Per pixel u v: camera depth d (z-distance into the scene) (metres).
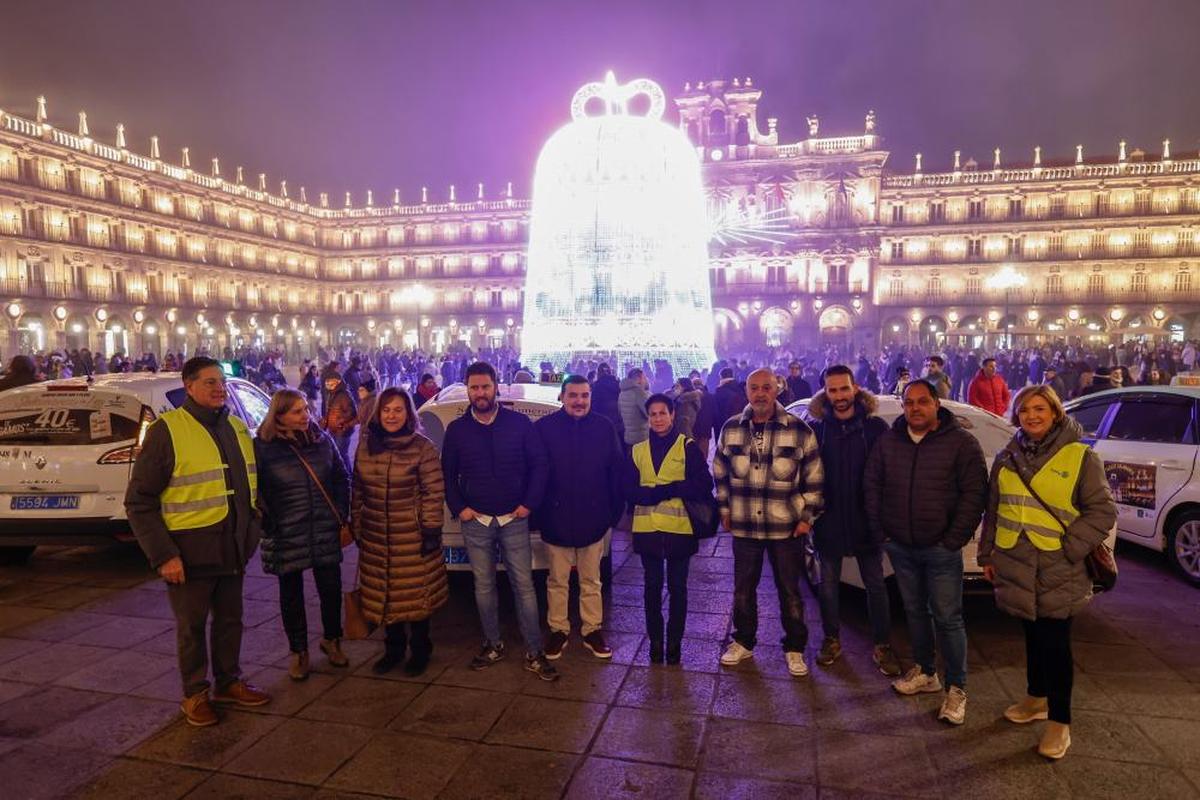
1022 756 4.02
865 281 55.47
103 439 7.01
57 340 49.22
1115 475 7.93
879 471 4.73
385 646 5.28
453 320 72.69
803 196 56.16
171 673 5.06
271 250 69.75
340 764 3.94
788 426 5.06
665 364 16.39
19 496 6.89
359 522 4.98
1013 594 4.14
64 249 50.12
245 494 4.59
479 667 5.17
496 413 5.16
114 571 7.38
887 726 4.35
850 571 6.25
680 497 5.16
